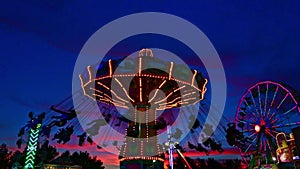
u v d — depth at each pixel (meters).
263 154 21.95
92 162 54.81
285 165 20.30
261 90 23.81
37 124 16.03
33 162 15.53
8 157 42.22
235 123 23.36
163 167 20.16
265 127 22.17
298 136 16.86
